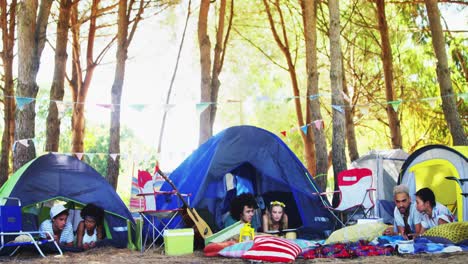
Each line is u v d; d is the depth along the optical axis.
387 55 14.18
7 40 13.01
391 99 13.98
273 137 8.47
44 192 7.20
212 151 8.12
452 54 15.45
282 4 16.97
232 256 6.23
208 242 6.84
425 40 16.06
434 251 5.98
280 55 18.33
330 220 8.44
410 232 6.97
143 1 13.48
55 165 7.45
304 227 8.16
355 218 8.59
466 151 8.04
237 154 8.10
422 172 8.91
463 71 15.40
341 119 10.07
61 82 11.73
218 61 13.92
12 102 13.64
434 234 6.43
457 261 5.22
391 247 6.16
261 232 7.60
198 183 7.76
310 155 15.89
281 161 8.41
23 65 9.07
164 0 14.93
